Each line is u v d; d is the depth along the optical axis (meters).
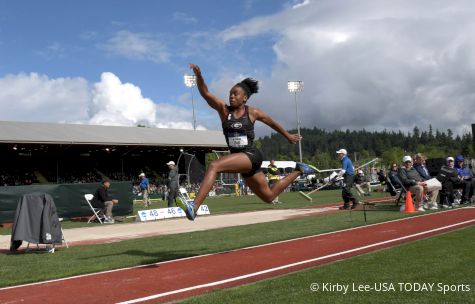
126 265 6.66
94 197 15.96
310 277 5.24
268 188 5.66
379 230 9.28
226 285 5.19
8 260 7.77
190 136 46.28
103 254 7.98
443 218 10.80
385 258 6.15
